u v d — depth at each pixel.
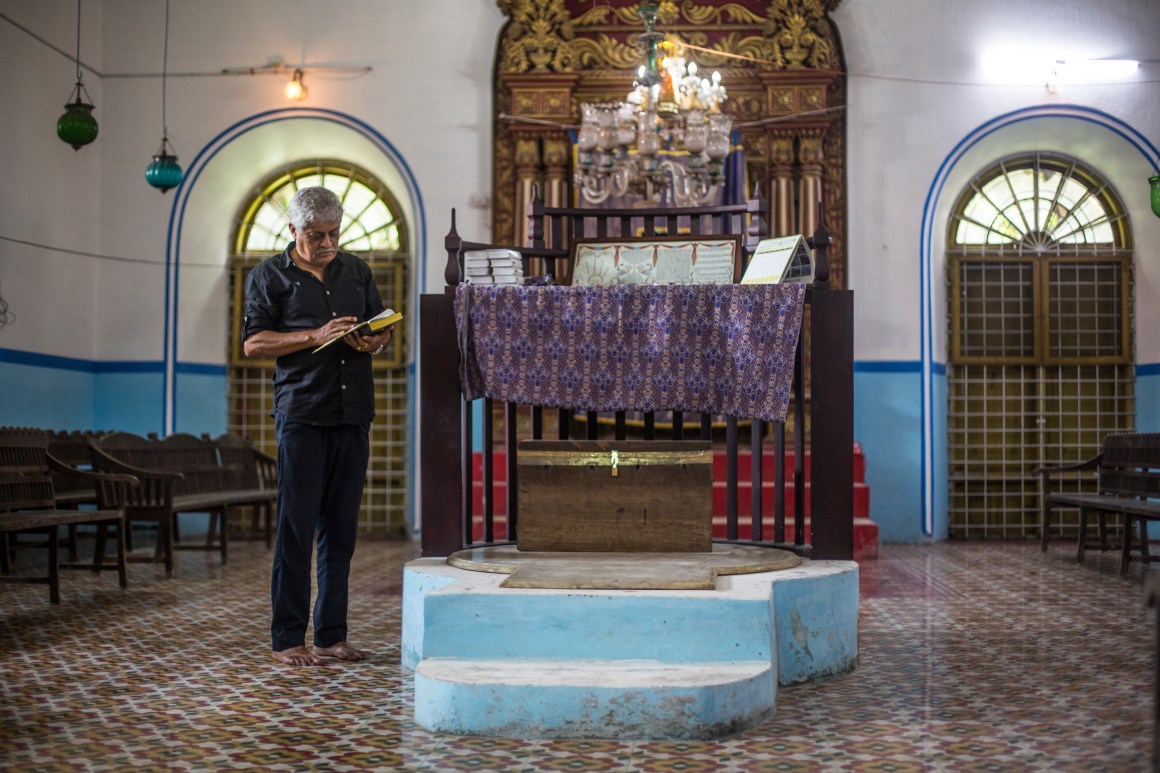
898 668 4.36
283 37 10.62
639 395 4.61
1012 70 10.22
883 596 6.50
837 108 10.23
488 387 4.67
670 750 3.18
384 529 10.88
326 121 10.57
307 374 4.29
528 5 10.29
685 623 3.63
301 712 3.65
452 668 3.54
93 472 7.19
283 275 4.35
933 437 10.20
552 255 5.44
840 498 4.54
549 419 10.02
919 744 3.24
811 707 3.70
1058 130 10.39
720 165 8.14
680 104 8.12
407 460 10.64
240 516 10.74
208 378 10.88
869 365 10.16
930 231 10.23
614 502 4.54
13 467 6.06
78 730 3.43
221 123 10.63
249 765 3.06
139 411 10.55
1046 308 10.65
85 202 10.43
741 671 3.49
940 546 9.80
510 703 3.33
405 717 3.58
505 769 3.00
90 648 4.81
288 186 11.18
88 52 10.44
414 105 10.52
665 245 5.39
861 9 10.33
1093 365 10.59
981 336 10.69
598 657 3.65
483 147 10.45
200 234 10.84
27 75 9.48
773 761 3.06
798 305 4.49
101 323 10.59
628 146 8.20
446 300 4.77
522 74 10.26
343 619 4.55
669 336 4.59
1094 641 4.97
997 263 10.68
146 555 8.34
